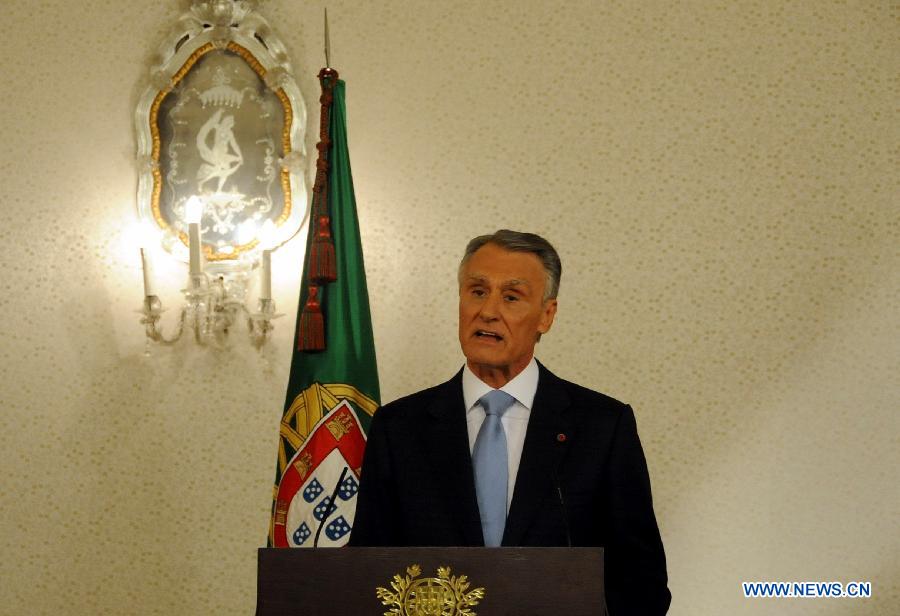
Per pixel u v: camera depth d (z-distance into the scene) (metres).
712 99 5.35
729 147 5.30
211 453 5.16
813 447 5.03
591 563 2.38
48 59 5.49
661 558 3.12
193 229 5.00
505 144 5.36
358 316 4.60
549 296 3.41
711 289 5.19
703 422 5.08
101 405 5.21
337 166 4.77
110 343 5.25
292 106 5.40
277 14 5.52
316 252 4.50
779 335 5.12
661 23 5.43
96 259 5.32
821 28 5.37
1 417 5.20
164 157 5.40
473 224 5.30
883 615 4.87
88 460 5.17
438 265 5.27
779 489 5.00
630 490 3.15
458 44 5.46
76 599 5.06
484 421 3.29
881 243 5.17
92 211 5.36
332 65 5.45
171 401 5.20
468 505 3.09
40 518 5.12
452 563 2.40
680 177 5.29
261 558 2.42
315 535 4.30
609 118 5.36
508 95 5.40
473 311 3.32
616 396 5.12
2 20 5.52
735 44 5.39
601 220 5.28
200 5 5.49
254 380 5.21
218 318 5.20
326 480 4.35
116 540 5.11
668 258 5.23
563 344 5.18
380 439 3.33
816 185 5.24
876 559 4.92
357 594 2.39
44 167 5.40
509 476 3.21
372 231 5.31
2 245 5.34
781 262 5.19
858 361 5.09
